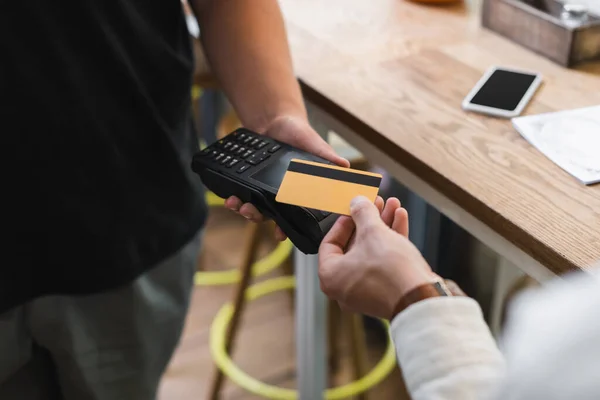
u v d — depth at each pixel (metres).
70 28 0.74
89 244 0.80
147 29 0.83
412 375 0.51
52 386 0.96
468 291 1.57
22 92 0.72
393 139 0.90
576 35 1.04
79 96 0.76
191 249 0.99
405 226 0.65
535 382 0.36
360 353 1.50
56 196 0.77
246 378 1.60
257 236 1.45
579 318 0.36
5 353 0.84
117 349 0.94
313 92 1.03
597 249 0.70
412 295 0.54
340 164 0.80
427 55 1.12
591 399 0.34
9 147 0.73
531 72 1.05
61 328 0.87
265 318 1.84
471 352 0.50
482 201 0.78
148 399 1.01
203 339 1.78
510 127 0.92
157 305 0.95
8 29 0.70
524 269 0.77
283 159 0.79
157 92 0.85
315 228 0.70
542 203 0.77
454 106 0.98
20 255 0.78
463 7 1.31
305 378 1.36
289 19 1.27
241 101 0.93
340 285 0.60
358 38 1.19
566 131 0.90
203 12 0.96
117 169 0.81
